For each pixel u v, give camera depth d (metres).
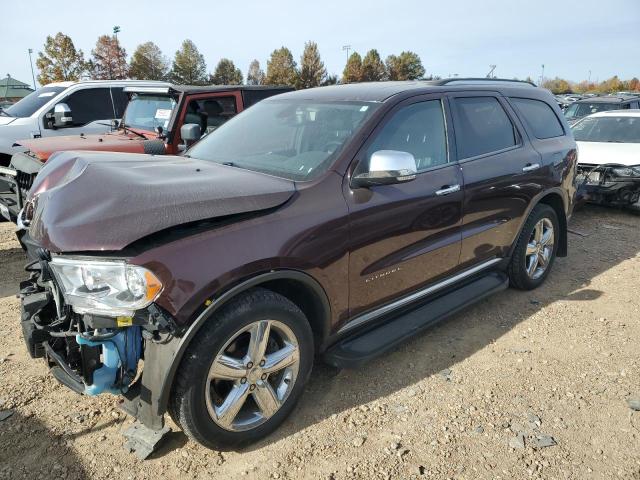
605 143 8.25
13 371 3.39
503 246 4.29
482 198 3.88
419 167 3.49
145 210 2.35
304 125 3.48
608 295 4.75
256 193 2.67
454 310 3.78
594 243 6.42
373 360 3.62
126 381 2.56
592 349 3.78
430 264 3.59
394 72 84.50
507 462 2.64
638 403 3.12
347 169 3.03
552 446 2.76
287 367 2.82
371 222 3.05
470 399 3.17
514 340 3.91
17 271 5.25
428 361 3.61
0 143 7.06
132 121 7.79
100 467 2.58
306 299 2.95
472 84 4.21
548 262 4.91
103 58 55.75
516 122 4.42
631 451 2.73
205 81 71.94
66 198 2.53
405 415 3.02
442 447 2.75
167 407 2.47
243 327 2.52
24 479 2.49
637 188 7.46
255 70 89.44
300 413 3.03
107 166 2.87
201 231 2.42
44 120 8.36
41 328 2.58
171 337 2.33
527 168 4.30
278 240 2.60
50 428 2.85
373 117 3.26
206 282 2.35
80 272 2.29
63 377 2.64
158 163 3.14
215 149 3.74
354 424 2.94
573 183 5.05
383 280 3.26
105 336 2.39
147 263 2.24
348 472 2.58
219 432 2.57
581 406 3.10
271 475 2.56
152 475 2.54
